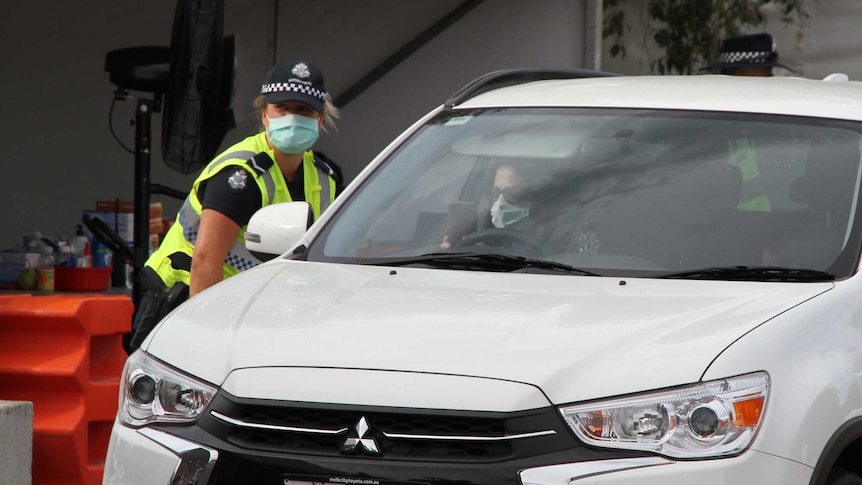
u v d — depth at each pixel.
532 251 16.39
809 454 12.71
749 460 12.33
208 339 14.16
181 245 22.45
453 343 13.23
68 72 41.97
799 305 13.81
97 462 22.88
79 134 42.22
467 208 17.48
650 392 12.50
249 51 45.72
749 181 16.50
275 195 21.62
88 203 42.44
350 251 17.36
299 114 21.33
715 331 13.11
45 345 22.48
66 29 41.88
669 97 18.39
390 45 46.88
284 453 12.91
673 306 13.91
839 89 18.67
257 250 18.14
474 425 12.52
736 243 15.71
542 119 18.48
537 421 12.43
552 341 13.15
